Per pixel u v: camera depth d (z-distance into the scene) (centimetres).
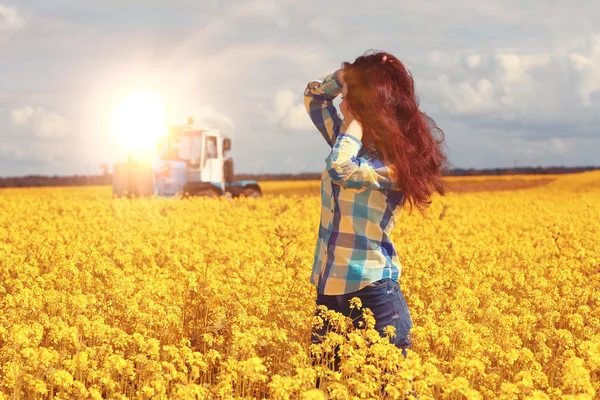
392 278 439
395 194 432
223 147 2883
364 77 418
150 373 539
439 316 686
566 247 1216
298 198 2539
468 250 1100
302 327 651
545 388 564
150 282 777
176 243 1128
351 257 432
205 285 747
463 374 536
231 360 527
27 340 530
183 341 628
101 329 580
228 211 2062
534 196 3212
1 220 1670
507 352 582
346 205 430
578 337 684
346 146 409
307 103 493
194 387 466
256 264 870
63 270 845
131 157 2695
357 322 475
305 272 849
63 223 1573
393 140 410
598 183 5141
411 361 446
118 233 1389
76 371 546
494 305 731
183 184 2747
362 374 470
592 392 460
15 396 491
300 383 464
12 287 813
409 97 423
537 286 850
